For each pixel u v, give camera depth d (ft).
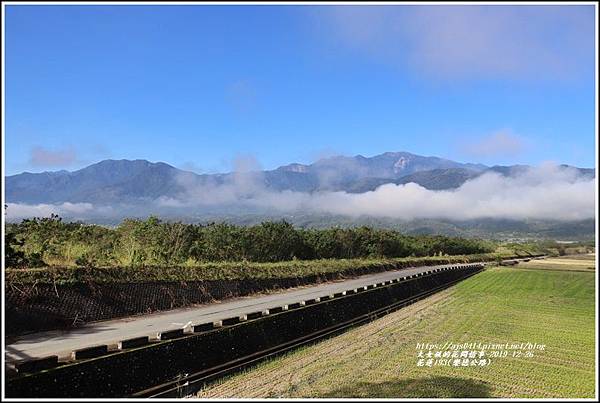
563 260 364.99
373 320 107.24
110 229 109.19
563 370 68.44
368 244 243.81
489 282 200.34
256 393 53.52
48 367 42.52
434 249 344.08
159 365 52.31
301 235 189.57
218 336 62.34
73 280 71.87
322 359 70.08
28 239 81.61
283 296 111.55
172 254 111.65
